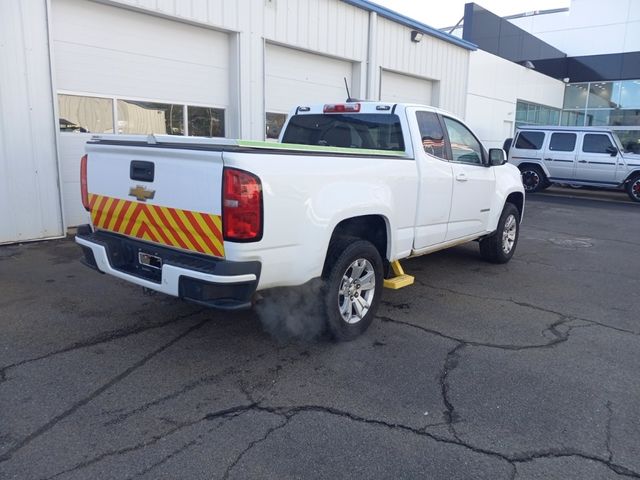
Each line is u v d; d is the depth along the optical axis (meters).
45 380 3.65
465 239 6.25
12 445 2.93
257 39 10.10
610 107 25.06
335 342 4.40
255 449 2.96
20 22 7.07
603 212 13.34
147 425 3.16
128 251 4.12
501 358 4.23
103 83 8.35
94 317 4.83
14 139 7.21
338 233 4.45
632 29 23.92
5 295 5.35
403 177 4.79
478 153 6.33
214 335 4.51
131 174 3.95
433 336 4.64
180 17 8.81
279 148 3.61
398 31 13.79
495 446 3.05
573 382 3.85
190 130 9.66
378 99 13.49
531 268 7.25
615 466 2.90
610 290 6.30
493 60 19.14
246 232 3.39
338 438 3.09
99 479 2.68
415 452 2.98
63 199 7.82
